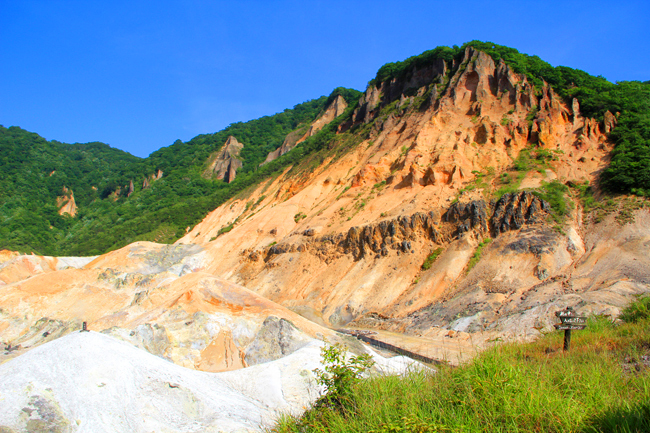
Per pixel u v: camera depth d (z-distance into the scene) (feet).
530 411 22.77
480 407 24.04
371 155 216.13
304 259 169.27
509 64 201.67
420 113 213.05
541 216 132.57
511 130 174.81
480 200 144.97
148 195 408.26
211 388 45.85
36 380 37.06
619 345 39.09
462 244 135.64
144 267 200.64
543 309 90.68
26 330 131.95
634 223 118.21
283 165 306.55
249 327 84.43
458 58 222.89
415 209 155.94
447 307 112.78
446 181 165.89
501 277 116.78
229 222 266.77
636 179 131.13
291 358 56.75
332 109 383.65
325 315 135.64
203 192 391.24
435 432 22.45
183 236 282.15
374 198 180.24
